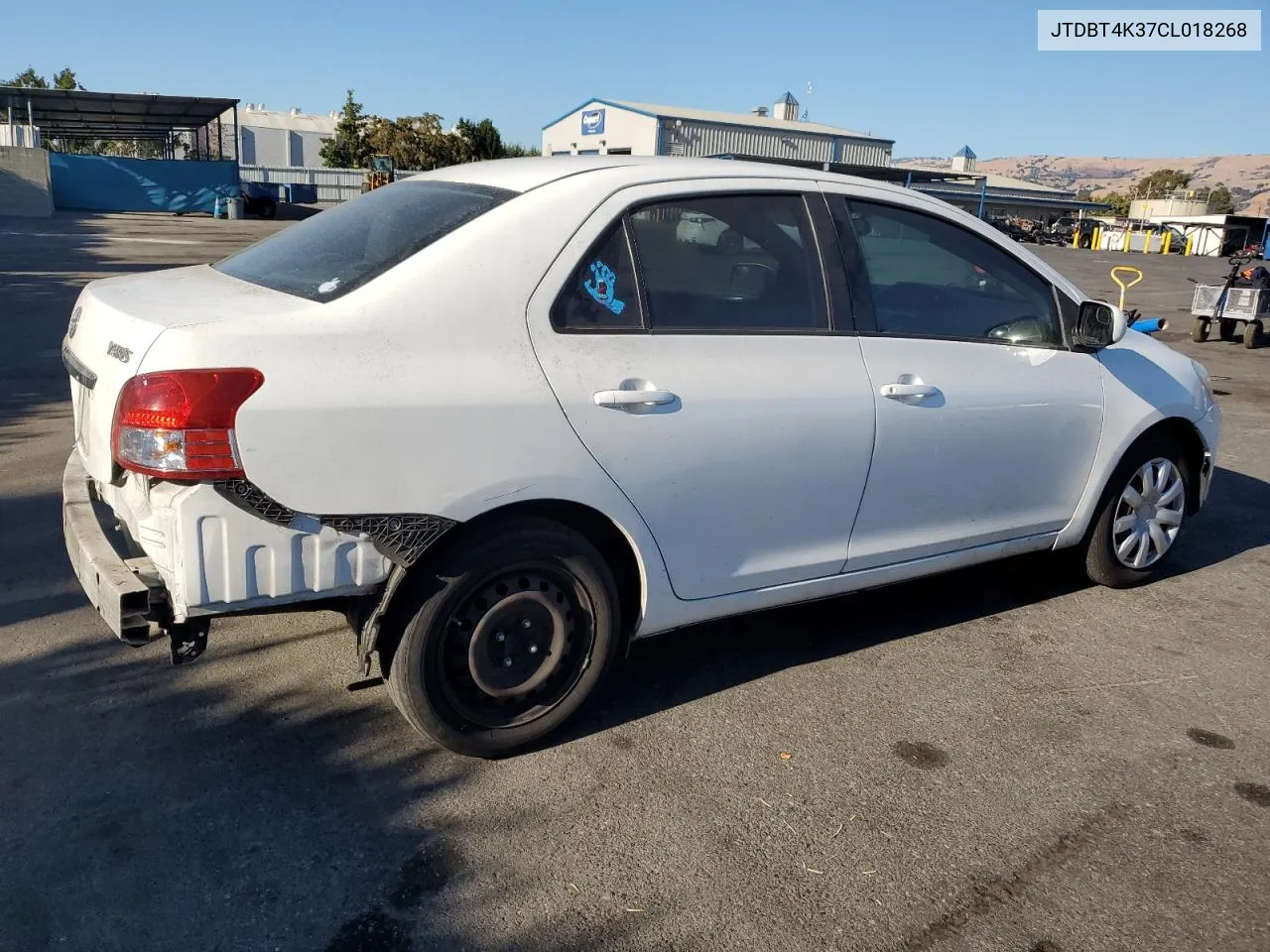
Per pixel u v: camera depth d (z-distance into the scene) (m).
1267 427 8.84
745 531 3.43
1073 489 4.40
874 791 3.14
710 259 3.36
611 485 3.09
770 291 3.49
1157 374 4.65
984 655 4.13
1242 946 2.56
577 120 55.91
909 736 3.48
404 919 2.51
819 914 2.59
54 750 3.12
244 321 2.70
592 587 3.19
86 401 3.13
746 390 3.32
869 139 57.31
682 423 3.19
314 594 2.76
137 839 2.74
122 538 3.23
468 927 2.49
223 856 2.70
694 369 3.23
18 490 5.50
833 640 4.21
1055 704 3.75
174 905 2.51
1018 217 65.00
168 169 40.62
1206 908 2.69
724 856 2.80
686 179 3.37
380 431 2.72
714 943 2.48
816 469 3.50
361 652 2.96
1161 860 2.88
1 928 2.41
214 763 3.10
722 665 3.93
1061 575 5.06
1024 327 4.18
